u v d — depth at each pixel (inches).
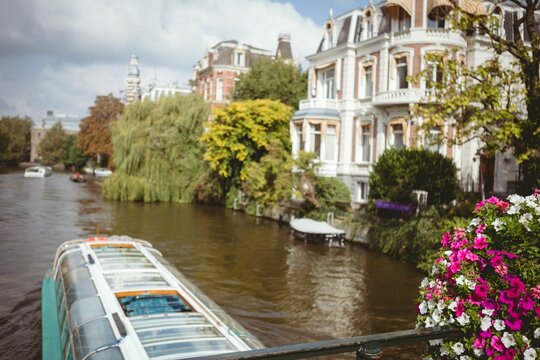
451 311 106.6
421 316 114.9
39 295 488.7
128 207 1252.5
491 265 106.3
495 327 98.3
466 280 105.7
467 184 905.5
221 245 780.6
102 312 278.4
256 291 528.7
